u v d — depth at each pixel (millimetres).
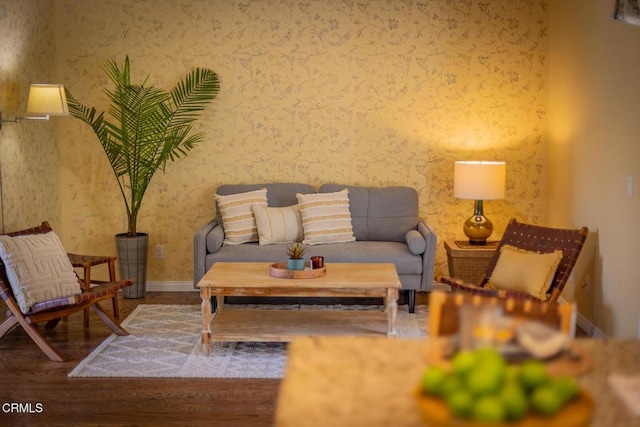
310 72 5805
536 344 1586
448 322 1779
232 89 5836
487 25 5707
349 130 5852
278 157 5898
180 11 5766
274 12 5762
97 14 5777
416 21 5727
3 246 4148
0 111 4746
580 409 1435
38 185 5441
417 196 5762
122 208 5945
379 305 5438
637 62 3836
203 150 5898
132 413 3451
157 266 6027
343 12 5746
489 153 5816
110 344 4512
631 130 3934
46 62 5613
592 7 4594
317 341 1791
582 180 4832
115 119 5867
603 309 4410
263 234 5426
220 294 4219
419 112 5809
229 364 4133
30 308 4152
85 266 4766
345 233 5527
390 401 1490
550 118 5660
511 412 1377
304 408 1471
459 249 5336
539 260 4406
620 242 4113
